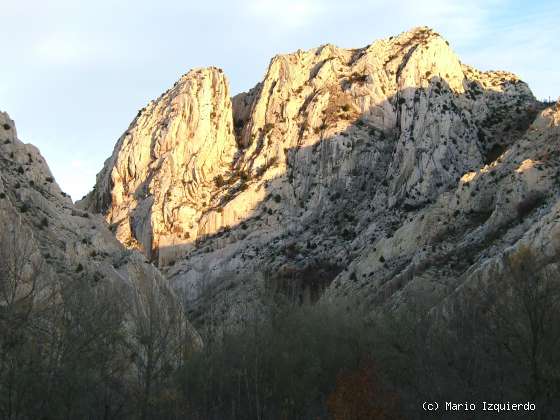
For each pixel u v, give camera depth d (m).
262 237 151.50
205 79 175.00
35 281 71.56
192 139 168.25
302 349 88.19
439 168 147.50
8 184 92.00
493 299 84.12
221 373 86.00
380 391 75.62
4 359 65.19
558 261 90.12
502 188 120.00
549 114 131.12
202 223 155.75
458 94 162.75
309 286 135.25
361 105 164.25
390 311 102.31
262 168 163.75
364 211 148.75
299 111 169.62
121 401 75.12
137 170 167.75
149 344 78.75
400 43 175.12
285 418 81.88
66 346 69.31
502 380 78.56
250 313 115.19
